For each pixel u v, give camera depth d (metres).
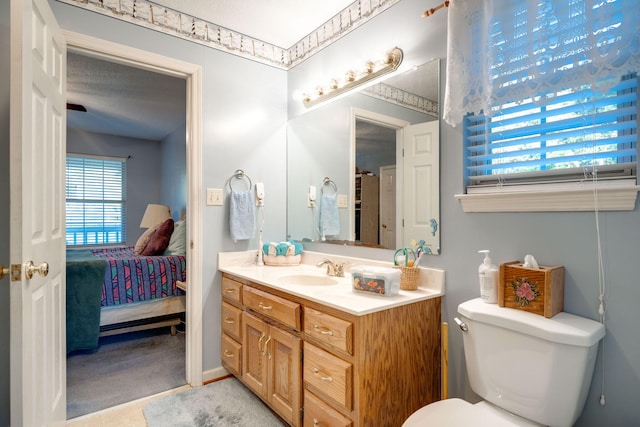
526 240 1.35
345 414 1.40
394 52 1.84
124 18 1.99
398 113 1.84
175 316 3.25
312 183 2.43
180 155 4.82
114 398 2.08
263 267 2.35
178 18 2.17
